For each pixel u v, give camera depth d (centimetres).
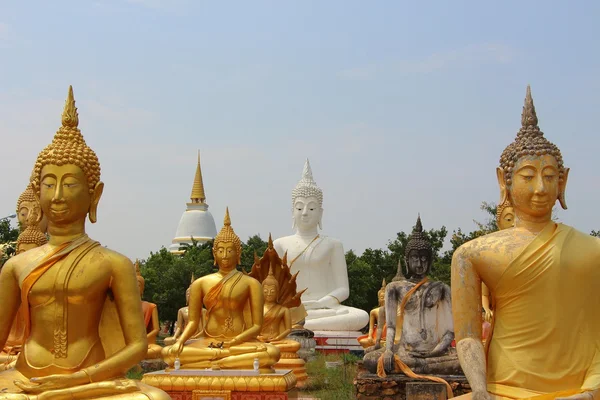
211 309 1605
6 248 1875
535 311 819
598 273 819
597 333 817
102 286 855
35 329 851
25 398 793
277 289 2167
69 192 848
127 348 852
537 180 838
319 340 3148
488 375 832
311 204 3503
